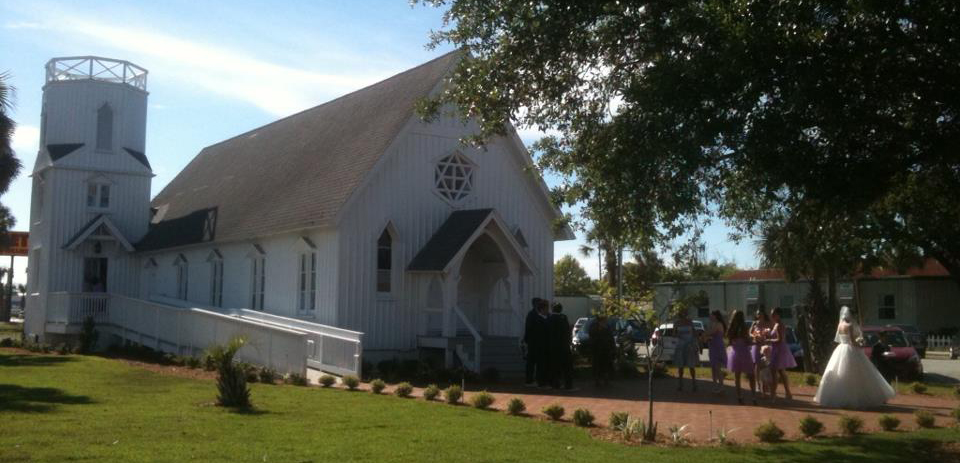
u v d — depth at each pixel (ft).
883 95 34.71
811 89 32.58
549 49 41.16
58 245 114.52
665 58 36.81
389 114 84.94
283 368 67.36
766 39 32.48
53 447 33.37
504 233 78.95
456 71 45.14
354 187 75.36
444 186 83.51
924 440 41.45
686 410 52.70
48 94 119.03
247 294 92.94
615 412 49.32
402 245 79.97
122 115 121.08
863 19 33.24
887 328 91.86
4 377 60.64
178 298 110.63
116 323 104.12
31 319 118.21
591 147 42.06
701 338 65.87
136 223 121.60
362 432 39.22
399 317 79.20
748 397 60.13
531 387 66.74
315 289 79.71
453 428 41.16
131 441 35.12
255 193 100.42
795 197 40.27
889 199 46.65
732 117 34.60
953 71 33.35
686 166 35.17
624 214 40.11
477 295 86.79
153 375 64.39
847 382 54.70
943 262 50.34
